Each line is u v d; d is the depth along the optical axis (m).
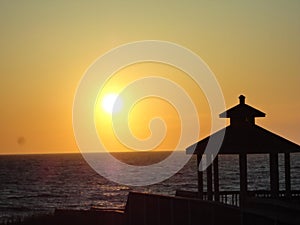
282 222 20.00
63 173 163.00
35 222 40.16
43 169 184.50
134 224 32.59
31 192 111.88
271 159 33.00
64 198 101.12
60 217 40.03
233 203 34.34
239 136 33.09
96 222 37.72
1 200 98.56
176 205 26.94
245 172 32.19
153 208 29.61
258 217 21.16
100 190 113.56
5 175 156.50
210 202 24.02
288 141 33.12
